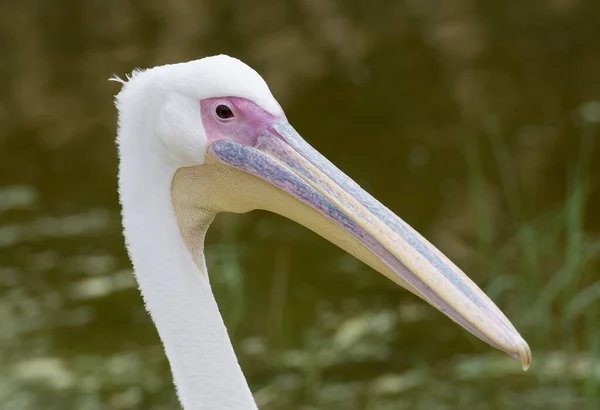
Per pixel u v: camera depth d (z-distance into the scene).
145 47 21.02
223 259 14.03
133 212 5.62
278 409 10.90
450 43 21.16
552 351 11.71
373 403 10.95
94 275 13.77
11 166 17.17
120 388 11.32
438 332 12.38
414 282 5.29
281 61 20.55
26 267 13.92
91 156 17.48
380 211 5.47
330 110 18.78
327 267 13.98
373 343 12.16
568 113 18.11
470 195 15.55
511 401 10.81
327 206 5.49
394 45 21.22
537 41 21.06
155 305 5.62
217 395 5.59
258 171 5.57
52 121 18.64
